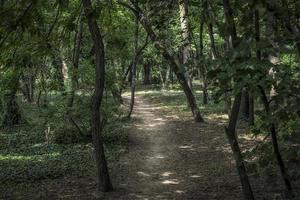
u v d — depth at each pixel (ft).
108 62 97.60
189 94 79.92
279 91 20.72
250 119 66.69
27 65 31.94
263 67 19.27
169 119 85.61
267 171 25.82
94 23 37.81
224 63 19.86
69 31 34.40
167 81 172.76
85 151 57.21
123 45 94.58
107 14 46.34
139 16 56.95
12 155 56.24
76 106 59.57
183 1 33.71
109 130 70.13
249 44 19.94
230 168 46.96
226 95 22.61
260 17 23.32
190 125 77.15
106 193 38.96
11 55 30.58
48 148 59.77
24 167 48.98
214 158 52.44
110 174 45.96
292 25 23.70
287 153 22.70
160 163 51.03
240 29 26.32
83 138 63.62
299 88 20.45
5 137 68.54
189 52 75.87
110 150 57.62
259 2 21.65
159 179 43.73
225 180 41.81
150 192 39.11
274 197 31.81
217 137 65.21
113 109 62.23
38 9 27.45
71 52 67.62
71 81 59.57
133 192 39.19
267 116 21.56
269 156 24.45
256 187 36.40
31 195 38.65
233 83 20.72
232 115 28.58
